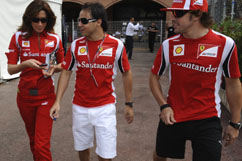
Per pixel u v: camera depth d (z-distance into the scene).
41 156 2.30
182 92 1.84
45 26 2.33
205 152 1.79
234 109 1.84
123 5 20.56
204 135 1.81
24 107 2.38
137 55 13.55
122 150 3.23
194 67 1.76
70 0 18.11
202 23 1.70
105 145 2.17
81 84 2.20
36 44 2.32
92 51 2.14
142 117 4.42
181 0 1.67
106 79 2.17
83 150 2.38
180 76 1.82
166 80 7.30
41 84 2.33
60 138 3.56
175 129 1.90
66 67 2.29
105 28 2.16
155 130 3.87
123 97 5.67
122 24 16.33
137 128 3.94
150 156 3.10
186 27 1.71
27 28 2.27
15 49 2.34
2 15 6.52
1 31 6.56
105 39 2.15
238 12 6.38
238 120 1.86
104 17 2.12
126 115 2.31
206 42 1.74
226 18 5.75
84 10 2.07
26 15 2.23
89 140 2.30
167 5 17.09
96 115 2.17
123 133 3.74
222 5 7.09
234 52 1.72
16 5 6.92
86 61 2.14
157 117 4.43
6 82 6.79
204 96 1.81
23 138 3.55
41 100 2.34
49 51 2.37
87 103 2.18
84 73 2.17
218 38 1.74
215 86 1.81
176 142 1.93
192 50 1.76
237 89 1.80
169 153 1.99
